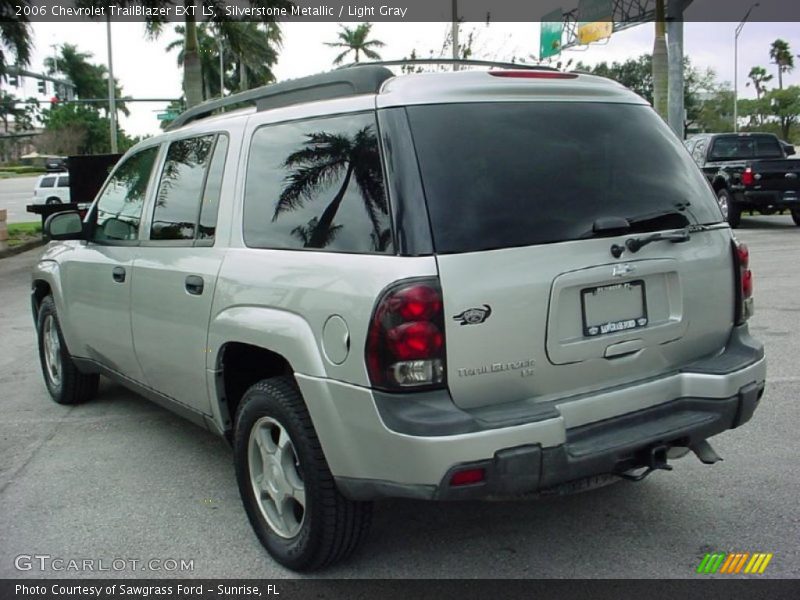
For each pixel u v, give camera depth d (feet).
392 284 9.56
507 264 9.92
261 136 12.66
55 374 20.61
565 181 10.73
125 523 13.47
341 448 10.20
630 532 12.52
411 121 10.23
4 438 18.03
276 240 11.79
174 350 14.05
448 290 9.55
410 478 9.52
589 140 11.23
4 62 68.44
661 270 11.14
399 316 9.46
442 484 9.36
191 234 13.80
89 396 20.54
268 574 11.66
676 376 11.45
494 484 9.49
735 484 14.06
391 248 9.84
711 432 11.32
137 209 15.90
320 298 10.43
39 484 15.25
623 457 10.44
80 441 17.69
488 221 10.02
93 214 17.88
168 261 14.10
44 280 19.89
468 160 10.23
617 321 10.84
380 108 10.47
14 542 12.87
